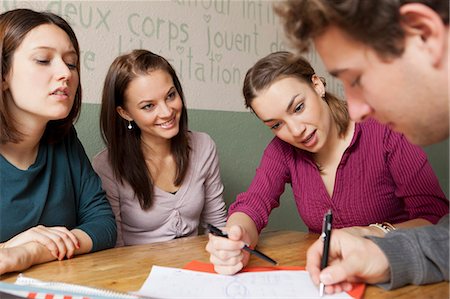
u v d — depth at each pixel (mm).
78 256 843
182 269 701
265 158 1168
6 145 994
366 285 604
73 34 1047
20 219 977
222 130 1884
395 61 478
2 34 929
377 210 1069
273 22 2080
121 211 1378
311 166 1112
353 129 1077
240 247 692
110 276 683
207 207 1542
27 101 938
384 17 455
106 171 1353
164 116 1295
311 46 526
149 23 1638
